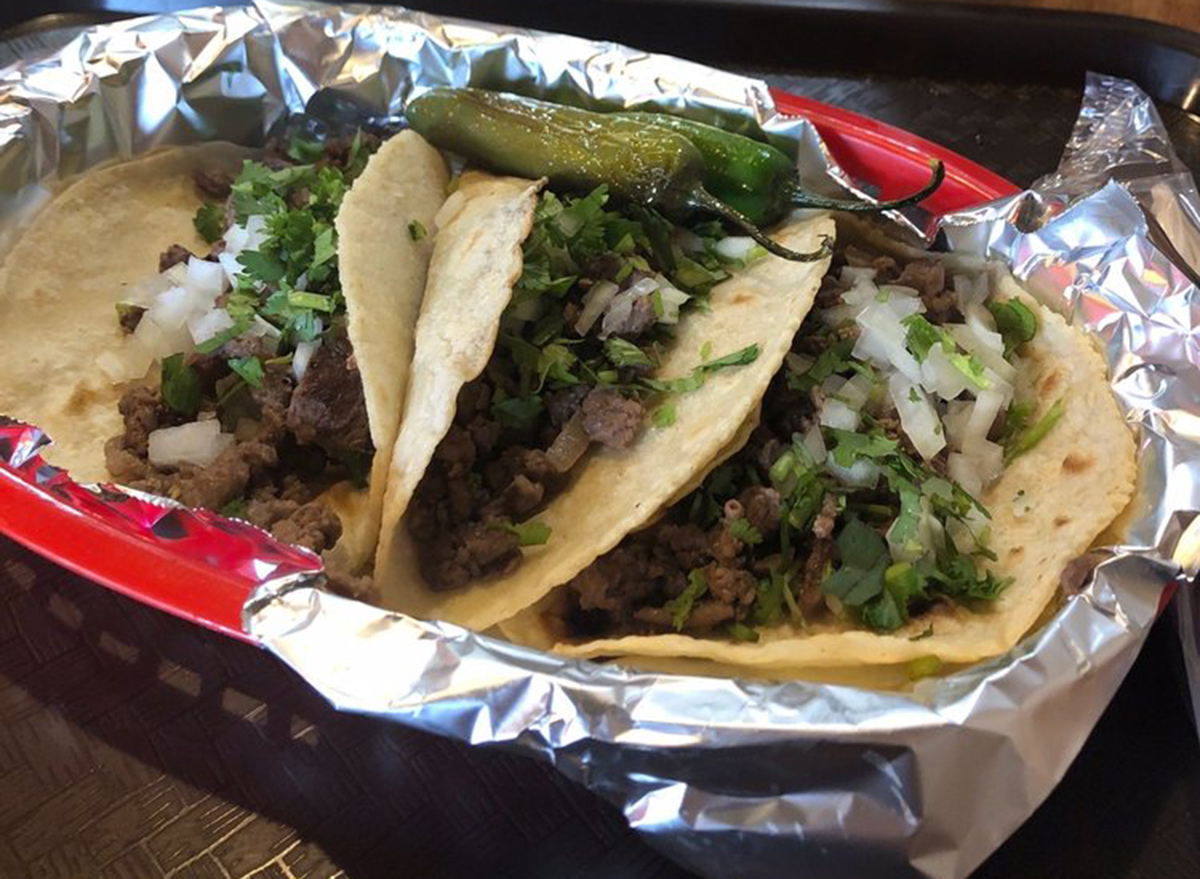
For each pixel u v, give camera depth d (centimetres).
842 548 23
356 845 19
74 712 21
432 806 20
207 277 27
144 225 30
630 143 28
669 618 23
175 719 21
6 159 27
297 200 29
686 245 28
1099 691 19
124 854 19
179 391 26
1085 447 24
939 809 17
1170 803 20
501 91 31
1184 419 23
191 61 30
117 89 29
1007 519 24
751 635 23
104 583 20
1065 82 35
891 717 17
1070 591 21
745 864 18
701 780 17
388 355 24
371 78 31
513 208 25
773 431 26
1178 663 22
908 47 35
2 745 20
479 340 23
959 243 28
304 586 19
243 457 24
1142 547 21
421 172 29
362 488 25
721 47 36
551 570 23
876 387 26
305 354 26
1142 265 25
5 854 19
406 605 23
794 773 17
